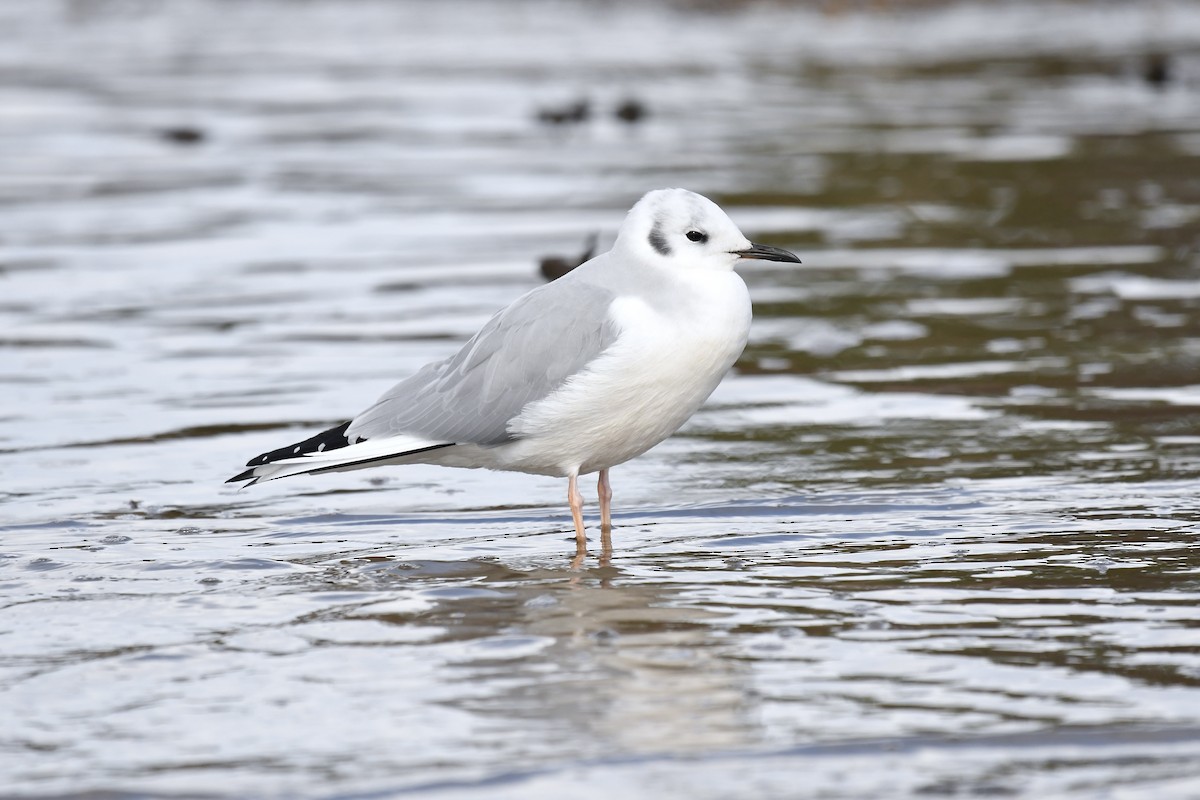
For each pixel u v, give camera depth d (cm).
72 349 1534
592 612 873
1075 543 988
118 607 884
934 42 4441
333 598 902
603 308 994
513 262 1897
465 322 1633
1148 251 1941
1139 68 3762
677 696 743
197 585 927
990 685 751
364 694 750
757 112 3167
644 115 3094
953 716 714
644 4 5609
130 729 709
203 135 2856
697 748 683
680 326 988
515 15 5369
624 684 760
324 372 1453
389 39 4622
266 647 817
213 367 1472
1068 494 1097
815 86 3569
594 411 992
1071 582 909
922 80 3653
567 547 1015
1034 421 1289
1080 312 1661
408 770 663
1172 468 1154
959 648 803
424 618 865
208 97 3394
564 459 1021
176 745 691
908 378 1435
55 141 2828
